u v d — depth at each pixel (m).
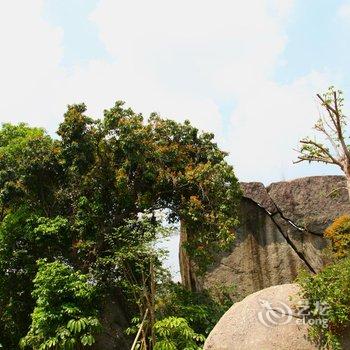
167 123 16.30
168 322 11.98
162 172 15.16
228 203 14.71
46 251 14.84
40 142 15.48
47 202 15.33
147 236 12.96
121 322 15.30
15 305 14.97
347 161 14.98
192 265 17.83
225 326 10.18
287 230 17.81
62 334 11.68
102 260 13.74
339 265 10.38
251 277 17.25
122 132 14.80
